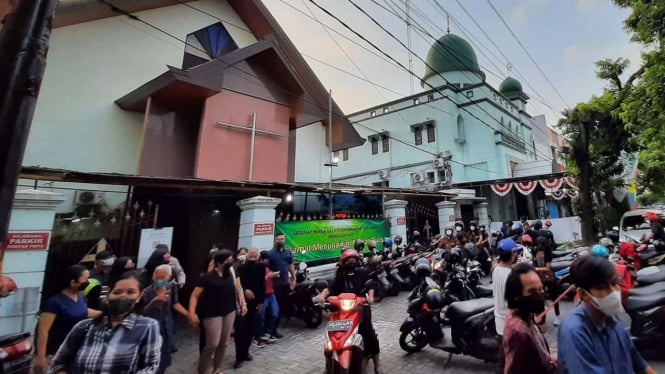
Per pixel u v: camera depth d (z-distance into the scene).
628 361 1.77
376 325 6.64
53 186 8.02
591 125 13.66
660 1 8.48
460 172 23.92
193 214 9.59
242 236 8.02
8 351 2.63
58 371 2.18
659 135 9.39
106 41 10.15
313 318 6.80
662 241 8.02
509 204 21.97
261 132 11.30
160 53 11.23
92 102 9.65
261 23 13.46
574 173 14.35
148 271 5.21
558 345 1.78
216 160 10.09
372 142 28.28
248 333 5.05
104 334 2.22
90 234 7.00
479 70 28.89
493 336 4.23
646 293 4.50
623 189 15.12
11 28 1.67
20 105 1.61
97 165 9.46
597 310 1.75
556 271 7.32
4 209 1.52
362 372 4.12
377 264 8.57
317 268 9.15
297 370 4.68
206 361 3.99
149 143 9.69
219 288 4.12
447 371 4.37
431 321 4.79
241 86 11.11
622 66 12.98
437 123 25.02
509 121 27.27
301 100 12.48
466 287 6.75
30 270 5.09
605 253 4.82
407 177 25.44
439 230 15.34
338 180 29.78
